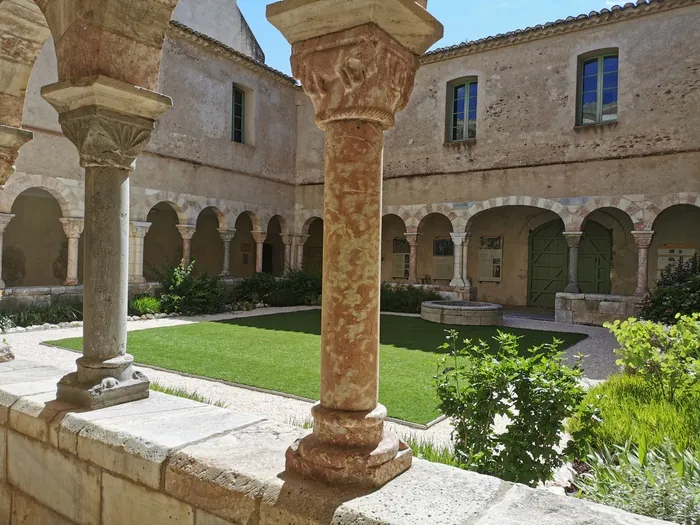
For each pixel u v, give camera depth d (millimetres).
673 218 13539
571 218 13164
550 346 3631
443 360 3771
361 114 2064
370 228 2113
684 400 4406
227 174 15383
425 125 15398
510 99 14102
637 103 12422
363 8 1956
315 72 2109
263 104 16688
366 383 2109
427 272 17047
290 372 6492
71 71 3000
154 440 2395
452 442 4129
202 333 9586
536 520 1747
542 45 13680
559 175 13359
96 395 2875
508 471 2988
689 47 11852
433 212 15156
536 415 3045
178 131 13938
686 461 2688
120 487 2420
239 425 2650
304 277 15969
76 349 7801
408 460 2156
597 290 14969
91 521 2541
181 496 2178
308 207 17719
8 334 9281
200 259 18516
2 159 4148
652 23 12258
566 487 3281
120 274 3143
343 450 2010
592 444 3461
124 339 3178
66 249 14906
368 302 2111
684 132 11859
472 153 14609
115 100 2990
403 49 2164
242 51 18188
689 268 11328
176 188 13875
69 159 11508
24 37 3941
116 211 3117
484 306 11906
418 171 15453
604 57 13117
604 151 12812
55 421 2740
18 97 4184
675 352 4980
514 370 3254
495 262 16516
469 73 14695
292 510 1875
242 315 12812
